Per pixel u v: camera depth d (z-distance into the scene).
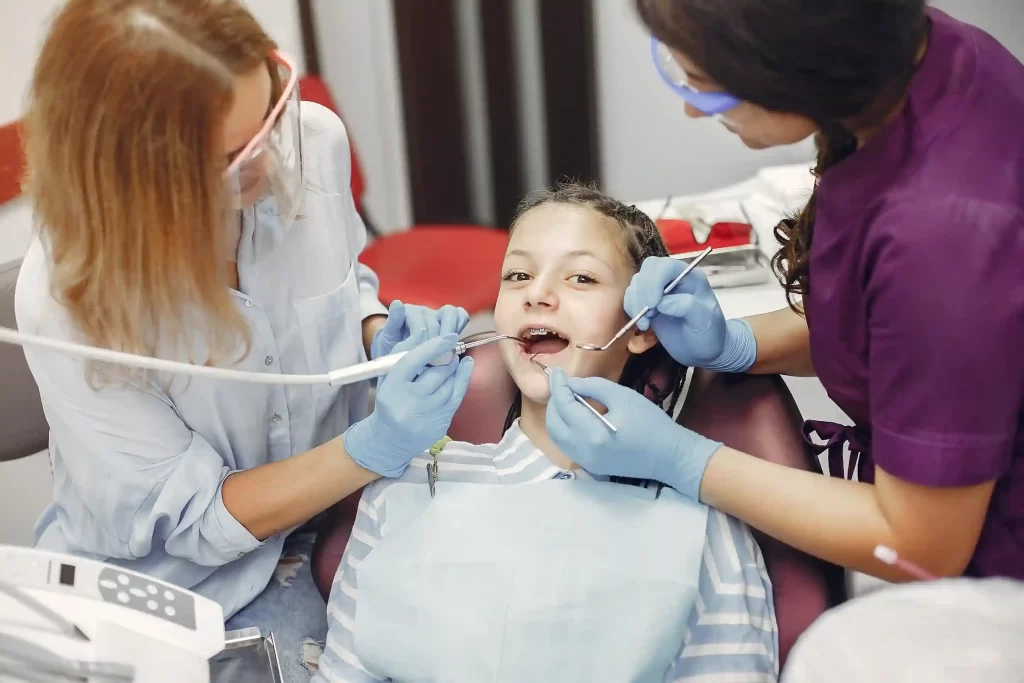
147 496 1.16
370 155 2.79
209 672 0.93
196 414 1.20
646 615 1.06
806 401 1.77
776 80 0.82
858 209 0.95
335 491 1.17
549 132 2.51
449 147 2.70
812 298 1.04
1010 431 0.90
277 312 1.30
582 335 1.26
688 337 1.22
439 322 1.27
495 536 1.14
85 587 0.92
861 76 0.81
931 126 0.90
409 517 1.19
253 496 1.16
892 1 0.78
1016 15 2.04
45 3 1.96
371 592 1.13
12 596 0.89
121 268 0.98
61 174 0.95
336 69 2.65
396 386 1.10
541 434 1.28
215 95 0.89
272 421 1.31
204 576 1.27
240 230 1.20
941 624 0.79
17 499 1.88
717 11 0.79
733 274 1.77
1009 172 0.89
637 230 1.34
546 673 1.05
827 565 1.14
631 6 0.86
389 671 1.10
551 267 1.28
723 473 1.09
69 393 1.08
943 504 0.92
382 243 2.32
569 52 2.37
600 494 1.17
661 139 2.47
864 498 1.00
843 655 0.79
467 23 2.51
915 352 0.87
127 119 0.89
